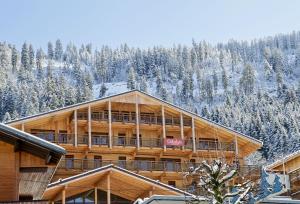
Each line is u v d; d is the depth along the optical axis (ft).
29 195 64.95
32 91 465.47
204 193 65.82
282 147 309.83
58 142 160.45
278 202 84.99
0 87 456.04
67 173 155.63
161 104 172.96
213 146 173.88
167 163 166.40
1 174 51.88
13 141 52.80
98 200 125.18
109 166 118.93
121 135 172.14
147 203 86.07
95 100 165.99
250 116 402.31
